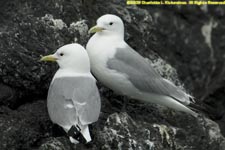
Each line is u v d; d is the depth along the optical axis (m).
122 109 13.07
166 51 18.66
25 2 13.73
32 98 12.62
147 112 13.73
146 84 12.57
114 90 12.90
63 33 13.50
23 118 11.95
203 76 18.75
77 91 11.47
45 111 12.30
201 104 13.26
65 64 12.06
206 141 13.52
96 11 14.96
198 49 18.88
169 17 18.81
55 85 11.70
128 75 12.48
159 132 12.60
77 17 14.12
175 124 13.70
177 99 12.84
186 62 18.77
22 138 11.65
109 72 12.52
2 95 12.05
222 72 18.59
